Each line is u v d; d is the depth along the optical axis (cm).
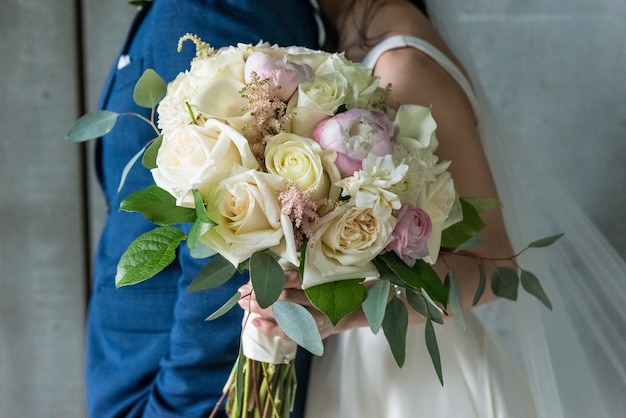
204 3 100
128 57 113
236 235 67
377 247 69
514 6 180
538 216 135
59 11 192
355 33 119
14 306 204
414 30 111
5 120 197
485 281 98
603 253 136
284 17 109
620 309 133
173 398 101
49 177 199
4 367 207
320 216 70
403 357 77
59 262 203
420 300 79
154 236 71
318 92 72
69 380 208
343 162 69
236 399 86
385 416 106
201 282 77
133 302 112
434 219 77
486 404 113
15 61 194
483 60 183
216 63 74
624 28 175
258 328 87
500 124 130
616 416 130
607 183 179
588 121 180
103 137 121
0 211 200
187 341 98
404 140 77
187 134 69
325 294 70
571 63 179
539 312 123
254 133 71
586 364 129
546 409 119
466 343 115
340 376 109
